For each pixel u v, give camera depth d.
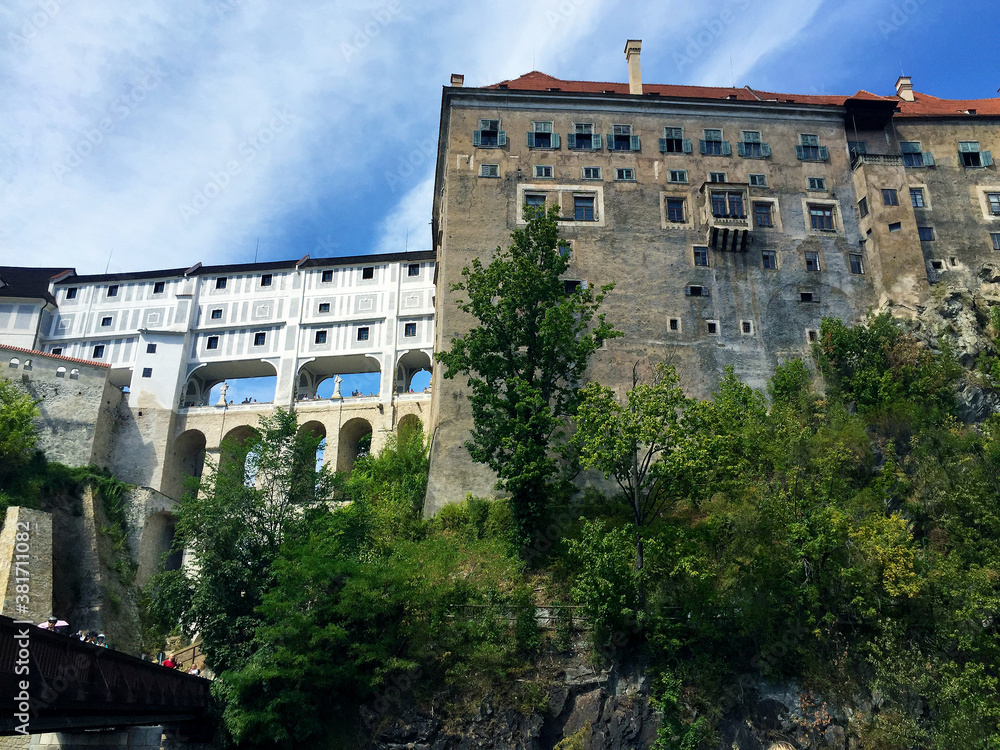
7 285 68.56
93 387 58.28
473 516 42.44
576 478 44.75
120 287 69.12
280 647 31.39
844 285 53.28
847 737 32.53
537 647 34.69
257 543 36.22
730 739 32.34
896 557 34.03
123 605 46.62
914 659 32.97
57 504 47.84
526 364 41.88
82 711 24.52
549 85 60.84
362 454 60.38
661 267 52.53
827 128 57.62
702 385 49.38
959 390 45.59
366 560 36.53
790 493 36.62
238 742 30.42
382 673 33.28
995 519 37.81
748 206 53.44
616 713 32.91
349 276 67.25
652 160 55.56
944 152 58.16
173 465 62.03
